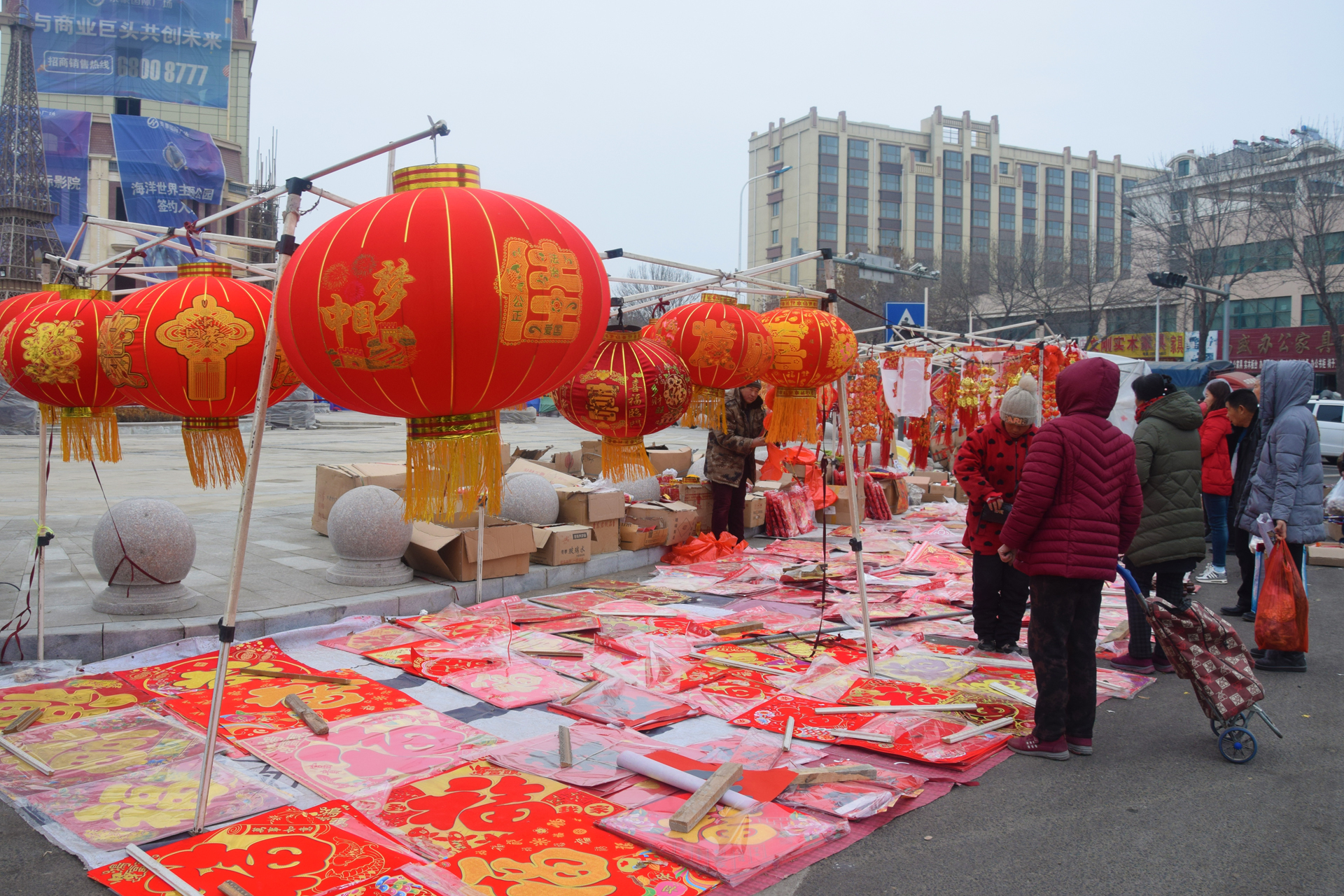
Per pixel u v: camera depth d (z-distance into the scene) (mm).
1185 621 4320
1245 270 35969
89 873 2977
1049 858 3322
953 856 3314
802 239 74312
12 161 24984
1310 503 5914
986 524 5852
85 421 5125
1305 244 32688
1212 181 36125
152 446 20453
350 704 4609
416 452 3355
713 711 4672
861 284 44125
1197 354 32344
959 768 4066
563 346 3293
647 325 6121
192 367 4066
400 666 5273
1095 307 41656
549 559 7715
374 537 6781
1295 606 5574
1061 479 4246
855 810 3516
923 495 13219
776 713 4629
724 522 9344
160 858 3051
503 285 3041
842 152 73875
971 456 5879
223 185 33250
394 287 2979
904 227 74938
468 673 5137
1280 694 5324
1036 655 4328
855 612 6766
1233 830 3570
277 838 3201
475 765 3863
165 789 3590
